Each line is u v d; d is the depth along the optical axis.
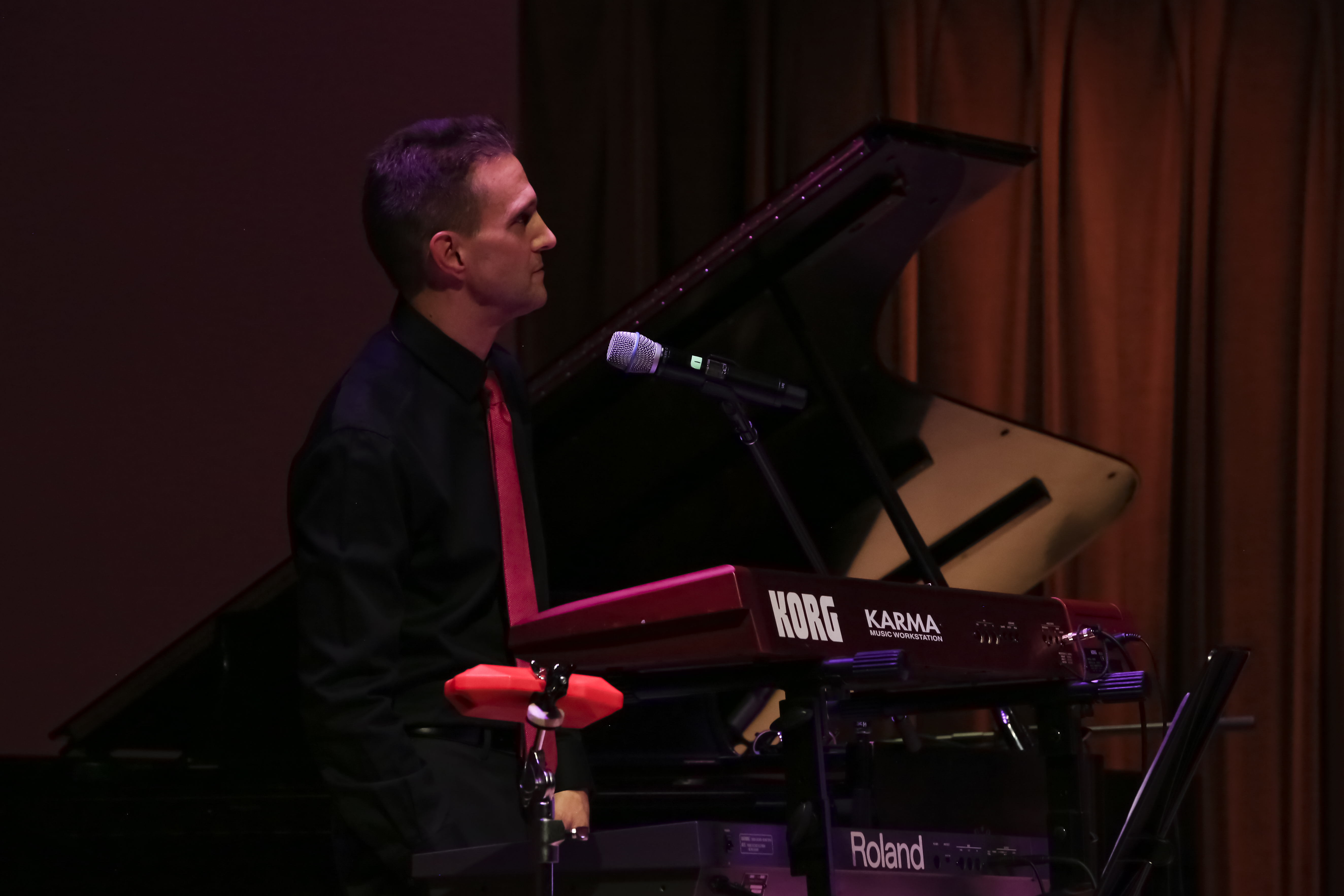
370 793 4.10
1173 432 10.05
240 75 11.09
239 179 11.06
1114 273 10.04
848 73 9.92
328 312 11.00
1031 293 10.10
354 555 4.26
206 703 6.25
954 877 3.89
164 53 11.09
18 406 10.91
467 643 4.59
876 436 7.11
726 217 9.88
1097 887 4.04
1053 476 7.36
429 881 3.85
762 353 6.67
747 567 3.34
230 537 10.89
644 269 9.72
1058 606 4.11
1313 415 9.96
